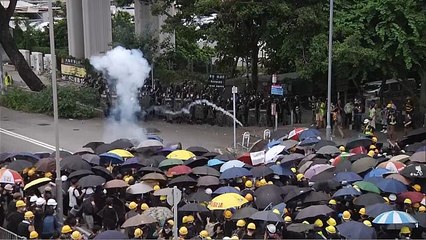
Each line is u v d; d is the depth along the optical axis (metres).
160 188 16.53
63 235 13.83
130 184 17.23
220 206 14.41
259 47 38.69
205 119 33.53
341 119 29.67
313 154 19.28
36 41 61.38
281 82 36.78
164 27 36.00
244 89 37.00
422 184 16.05
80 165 17.97
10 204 15.35
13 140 30.56
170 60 43.00
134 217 13.84
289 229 13.12
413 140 21.83
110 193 16.42
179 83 37.78
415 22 27.25
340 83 34.50
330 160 18.39
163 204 15.56
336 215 14.30
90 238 13.78
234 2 31.36
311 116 33.91
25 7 70.44
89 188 16.48
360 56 27.33
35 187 16.75
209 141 29.38
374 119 29.19
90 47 48.19
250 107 32.53
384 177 15.82
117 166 18.86
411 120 29.08
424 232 13.85
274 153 18.80
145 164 18.61
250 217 13.48
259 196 15.04
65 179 17.66
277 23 31.11
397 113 30.31
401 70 29.70
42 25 66.94
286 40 30.58
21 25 68.69
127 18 58.06
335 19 29.23
